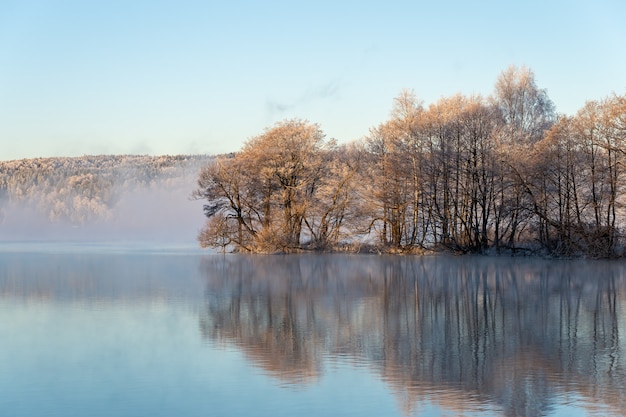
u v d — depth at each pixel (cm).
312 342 2438
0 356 2223
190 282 4553
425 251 7769
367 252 8088
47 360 2164
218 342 2444
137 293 3888
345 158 8338
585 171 6681
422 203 7662
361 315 3070
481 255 7331
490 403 1702
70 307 3322
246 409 1669
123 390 1828
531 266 5872
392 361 2141
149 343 2423
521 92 7988
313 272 5375
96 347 2356
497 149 7156
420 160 7538
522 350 2300
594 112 6575
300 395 1772
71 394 1797
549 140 6762
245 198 8250
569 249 6731
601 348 2331
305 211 8169
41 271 5509
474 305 3394
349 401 1722
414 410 1653
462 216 7581
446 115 7488
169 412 1652
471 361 2138
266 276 5031
